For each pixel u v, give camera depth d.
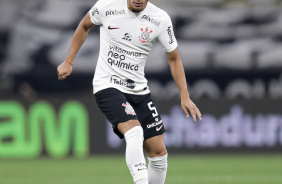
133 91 19.67
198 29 59.50
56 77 59.31
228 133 46.69
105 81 19.50
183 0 59.97
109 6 19.45
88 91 58.84
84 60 58.38
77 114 45.59
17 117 44.62
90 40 58.25
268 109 46.81
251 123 46.75
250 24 59.62
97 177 31.92
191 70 59.22
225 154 46.62
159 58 58.06
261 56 59.22
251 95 59.00
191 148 46.41
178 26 59.56
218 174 33.62
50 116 45.12
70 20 59.94
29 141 44.78
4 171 35.69
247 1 60.44
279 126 46.78
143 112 19.94
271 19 59.66
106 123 45.97
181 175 33.09
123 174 33.53
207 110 46.62
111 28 19.38
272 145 46.81
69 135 45.41
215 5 59.94
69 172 34.91
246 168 37.16
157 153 20.25
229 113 46.69
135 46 19.41
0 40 60.66
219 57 59.19
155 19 19.50
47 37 59.84
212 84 59.06
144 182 18.12
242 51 59.22
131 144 18.27
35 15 60.38
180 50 59.25
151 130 20.05
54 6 60.28
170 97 57.78
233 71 59.19
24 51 60.00
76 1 60.12
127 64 19.44
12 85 59.75
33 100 44.91
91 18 19.78
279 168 37.19
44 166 38.94
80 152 45.56
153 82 58.09
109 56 19.53
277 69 59.09
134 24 19.31
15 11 60.78
